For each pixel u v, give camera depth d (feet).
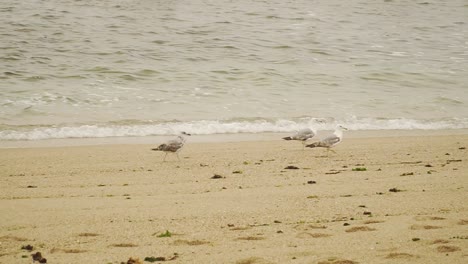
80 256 30.45
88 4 133.80
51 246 32.30
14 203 40.68
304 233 33.76
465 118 79.10
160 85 88.02
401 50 114.32
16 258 30.19
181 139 56.59
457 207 39.40
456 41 122.62
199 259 29.73
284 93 86.84
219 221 36.70
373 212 38.32
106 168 52.54
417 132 72.28
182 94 83.97
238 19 129.29
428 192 43.42
